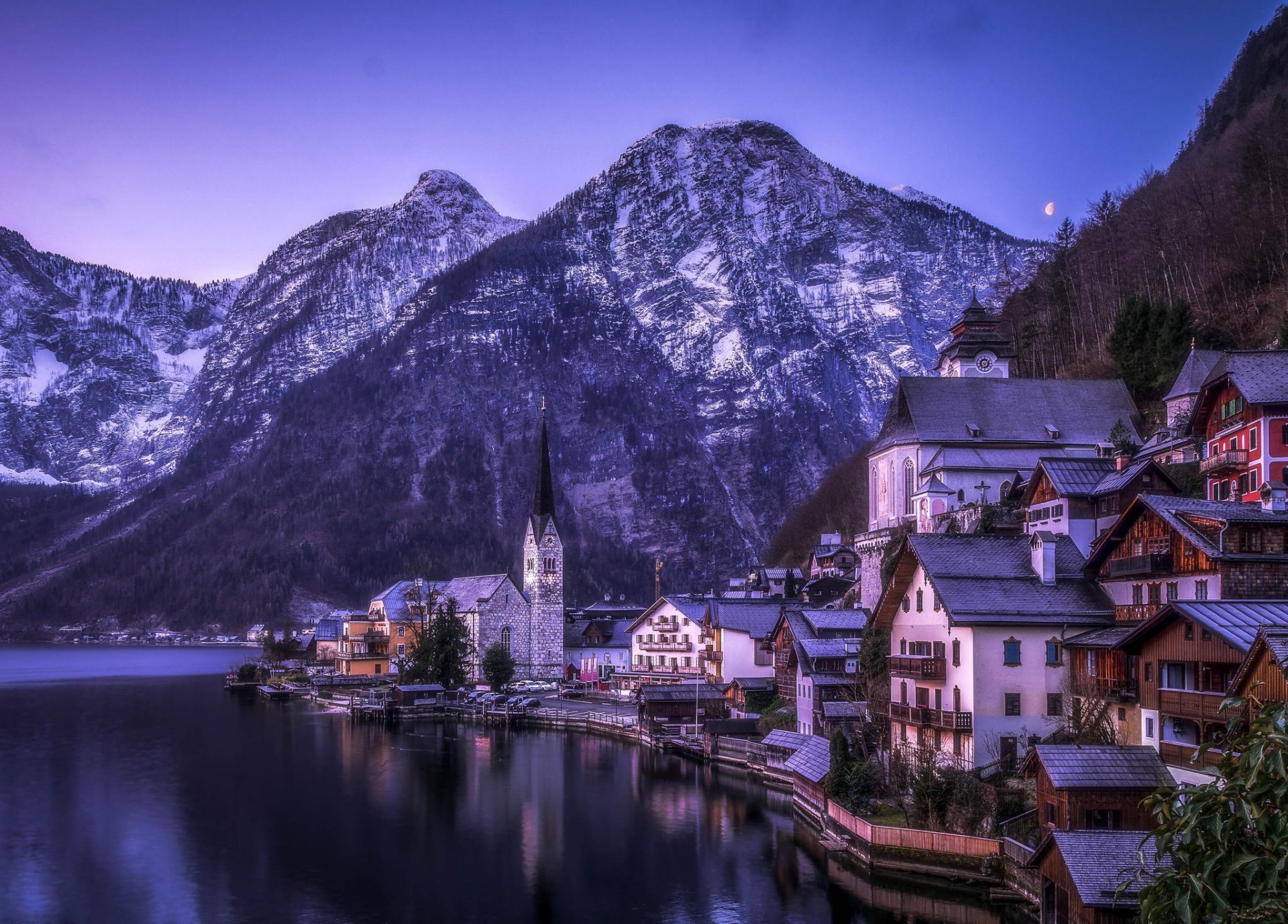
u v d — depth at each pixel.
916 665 78.88
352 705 172.12
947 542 82.06
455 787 107.69
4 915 69.88
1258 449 79.69
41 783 110.38
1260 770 23.80
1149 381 135.25
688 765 118.50
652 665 172.88
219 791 106.31
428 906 71.12
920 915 65.12
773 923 65.56
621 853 82.19
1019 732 72.50
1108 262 187.62
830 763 85.31
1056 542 81.38
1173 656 59.88
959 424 127.56
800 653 110.12
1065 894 53.16
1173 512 67.69
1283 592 62.31
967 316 157.25
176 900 72.81
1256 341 128.88
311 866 79.94
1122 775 58.59
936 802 71.19
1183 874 24.16
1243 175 164.38
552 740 142.00
